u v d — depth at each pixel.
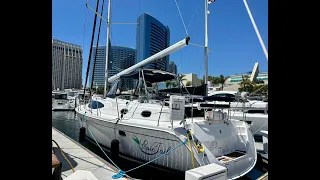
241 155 4.04
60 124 13.59
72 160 3.72
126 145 4.68
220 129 4.14
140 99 5.73
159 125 4.02
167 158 3.85
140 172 4.28
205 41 7.19
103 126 5.26
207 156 3.45
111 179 2.97
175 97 3.73
